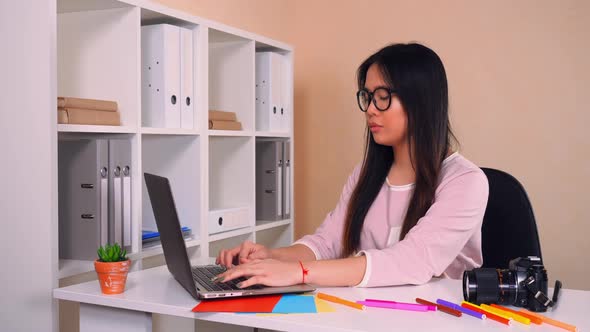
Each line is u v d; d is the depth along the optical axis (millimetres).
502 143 2910
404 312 1201
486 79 2930
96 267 1375
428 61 1567
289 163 2754
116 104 1864
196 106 2164
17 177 1611
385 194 1724
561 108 2799
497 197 1790
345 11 3211
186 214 2189
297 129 3332
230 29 2318
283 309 1213
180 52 2086
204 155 2184
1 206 1633
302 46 3312
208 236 2215
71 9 1941
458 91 2988
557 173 2816
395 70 1551
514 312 1167
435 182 1569
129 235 1849
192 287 1275
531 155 2859
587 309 1227
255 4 3039
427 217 1491
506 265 1753
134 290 1398
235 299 1295
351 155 3217
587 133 2756
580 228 2783
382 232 1692
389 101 1557
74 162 1748
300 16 3314
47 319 1578
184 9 2562
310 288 1341
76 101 1700
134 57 1896
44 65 1567
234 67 2523
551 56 2809
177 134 2131
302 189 3334
